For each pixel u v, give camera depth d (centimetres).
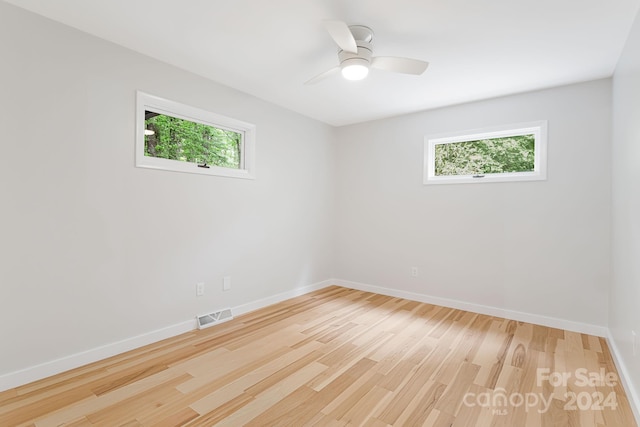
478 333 290
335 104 369
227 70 283
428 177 386
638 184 180
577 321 296
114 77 237
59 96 211
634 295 187
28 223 200
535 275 318
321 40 232
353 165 450
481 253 349
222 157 328
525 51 239
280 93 336
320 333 287
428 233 385
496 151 352
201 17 204
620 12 189
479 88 313
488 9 189
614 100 266
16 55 194
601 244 286
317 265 442
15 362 196
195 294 295
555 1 180
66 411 175
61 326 214
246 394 193
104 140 233
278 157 377
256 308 353
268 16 202
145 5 192
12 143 193
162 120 279
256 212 352
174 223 277
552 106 309
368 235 436
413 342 269
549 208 311
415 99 348
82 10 197
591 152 291
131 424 165
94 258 229
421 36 221
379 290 425
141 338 255
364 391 197
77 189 220
